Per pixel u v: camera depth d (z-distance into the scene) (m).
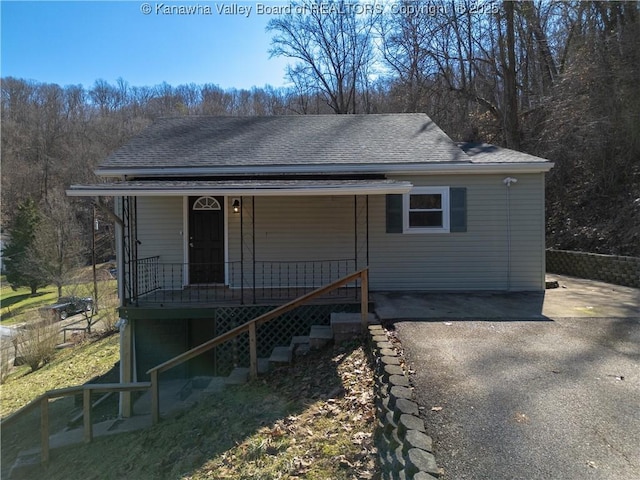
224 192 6.73
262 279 9.00
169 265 8.95
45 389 10.04
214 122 11.53
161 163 8.58
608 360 4.50
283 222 8.99
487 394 3.70
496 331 5.58
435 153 8.98
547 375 4.11
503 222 8.86
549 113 16.42
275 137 10.18
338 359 5.26
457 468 2.69
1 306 28.97
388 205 8.91
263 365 6.04
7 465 5.59
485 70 20.95
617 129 13.19
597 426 3.16
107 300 19.91
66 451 5.43
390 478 2.71
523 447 2.91
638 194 12.38
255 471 3.39
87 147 38.22
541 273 8.84
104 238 31.33
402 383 3.76
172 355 8.23
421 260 8.95
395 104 25.20
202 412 5.05
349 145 9.56
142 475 4.09
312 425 3.85
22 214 31.22
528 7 18.33
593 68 13.80
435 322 6.02
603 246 12.12
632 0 14.02
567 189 14.98
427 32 21.44
